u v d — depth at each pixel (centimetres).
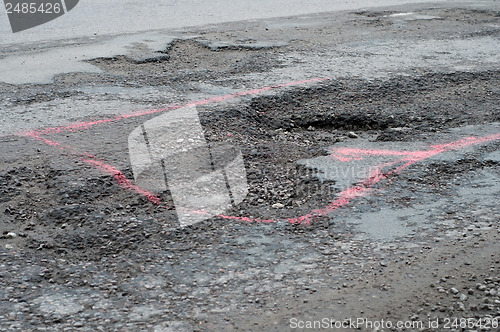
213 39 906
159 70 753
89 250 366
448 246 360
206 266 347
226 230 388
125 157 486
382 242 369
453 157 493
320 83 687
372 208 412
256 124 588
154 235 380
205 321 297
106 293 323
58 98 646
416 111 616
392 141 543
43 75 725
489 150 508
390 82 696
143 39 906
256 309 306
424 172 466
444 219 394
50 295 320
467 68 755
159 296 319
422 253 354
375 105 632
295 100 644
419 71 740
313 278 333
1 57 818
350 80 702
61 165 468
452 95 667
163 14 1188
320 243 371
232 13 1191
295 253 360
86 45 880
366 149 521
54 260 356
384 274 334
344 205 418
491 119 595
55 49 859
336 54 826
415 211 407
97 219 397
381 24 1030
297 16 1131
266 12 1197
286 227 393
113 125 559
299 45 878
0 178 449
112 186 440
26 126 561
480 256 347
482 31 971
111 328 292
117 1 1348
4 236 382
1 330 287
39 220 402
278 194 442
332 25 1024
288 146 537
